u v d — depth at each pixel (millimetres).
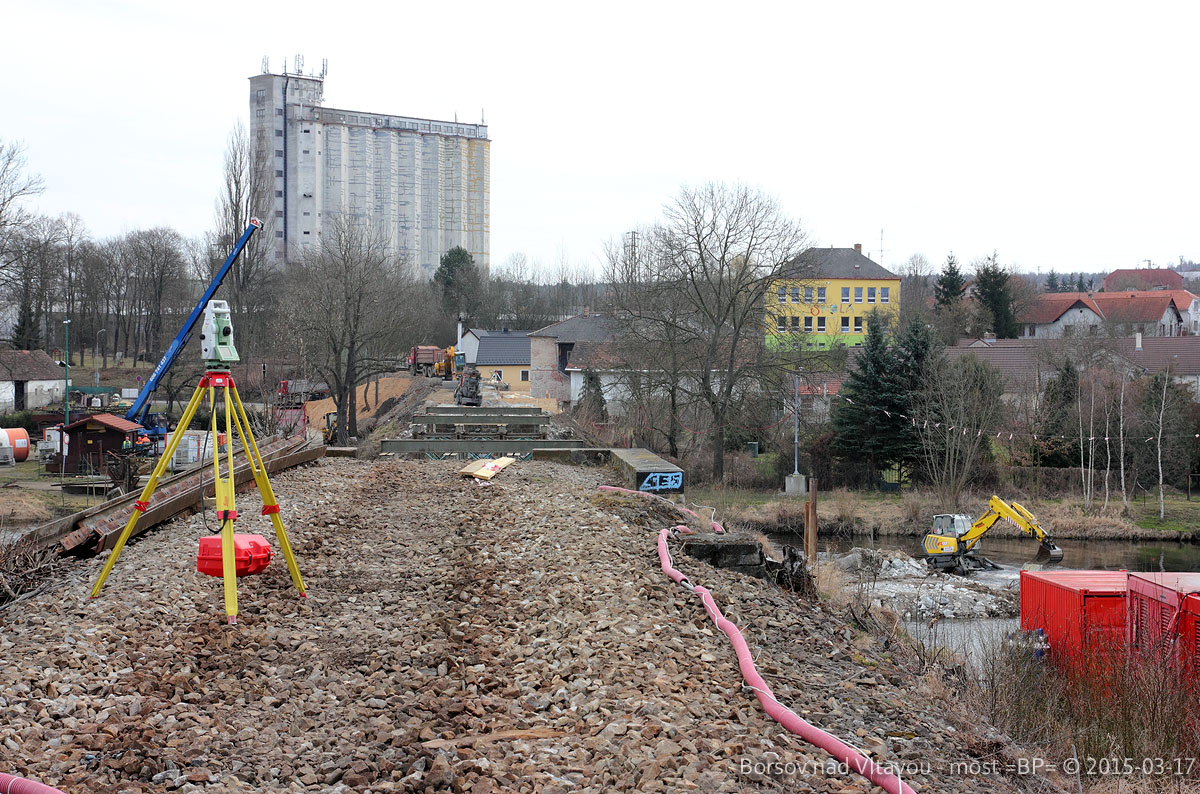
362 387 71062
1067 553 35781
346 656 8000
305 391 55219
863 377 46594
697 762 5637
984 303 79188
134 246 92812
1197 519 40562
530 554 11289
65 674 7184
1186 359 60219
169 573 10234
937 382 44281
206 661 7750
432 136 123875
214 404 9062
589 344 63625
